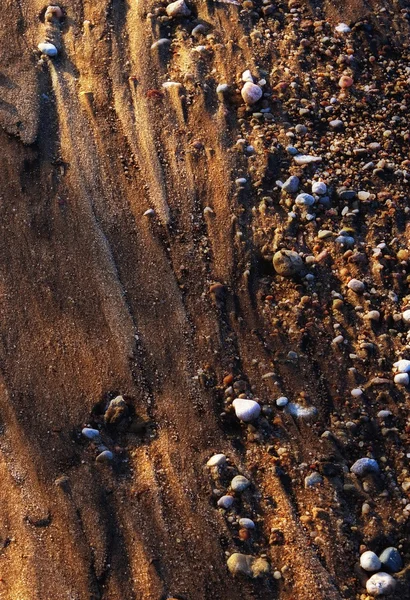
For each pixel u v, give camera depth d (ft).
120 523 14.73
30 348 17.10
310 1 25.25
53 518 14.76
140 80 22.38
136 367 17.02
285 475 15.56
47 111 21.50
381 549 14.76
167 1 24.54
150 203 19.81
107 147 20.85
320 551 14.55
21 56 22.70
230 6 24.61
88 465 15.49
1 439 15.80
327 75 23.20
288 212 19.83
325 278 18.74
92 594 13.88
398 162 21.27
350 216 19.80
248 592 14.05
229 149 20.90
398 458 15.96
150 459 15.67
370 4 25.36
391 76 23.65
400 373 17.11
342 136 21.74
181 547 14.49
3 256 18.54
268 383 16.92
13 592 13.91
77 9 24.31
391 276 18.80
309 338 17.69
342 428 16.30
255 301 18.28
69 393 16.47
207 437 16.06
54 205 19.54
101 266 18.56
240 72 22.79
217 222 19.54
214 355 17.29
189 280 18.52
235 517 14.96
